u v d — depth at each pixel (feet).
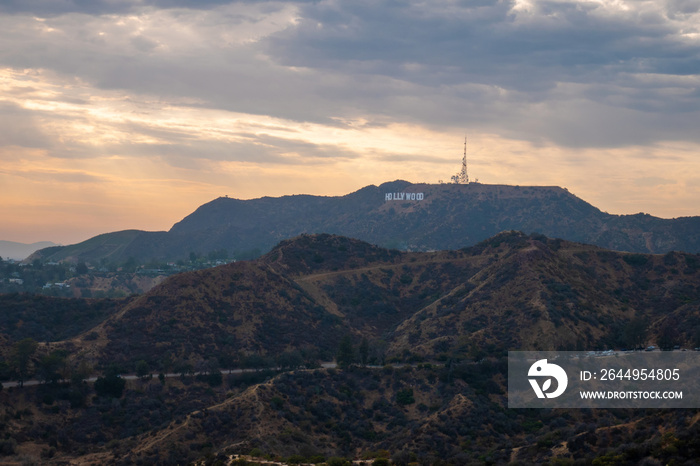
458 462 360.28
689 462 277.23
